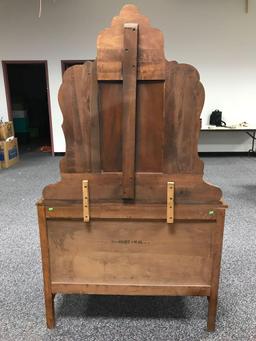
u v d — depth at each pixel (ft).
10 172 16.06
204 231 4.90
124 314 5.86
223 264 7.45
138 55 4.25
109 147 4.62
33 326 5.55
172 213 4.77
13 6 18.26
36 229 9.37
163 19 18.31
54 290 5.26
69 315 5.82
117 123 4.52
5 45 18.83
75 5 18.20
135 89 4.32
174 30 18.45
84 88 4.41
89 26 18.51
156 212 4.81
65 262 5.13
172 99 4.41
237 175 15.38
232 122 19.76
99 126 4.54
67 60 19.01
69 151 4.66
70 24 18.48
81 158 4.67
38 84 27.37
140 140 4.57
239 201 11.67
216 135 20.01
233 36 18.48
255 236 8.87
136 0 18.08
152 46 4.22
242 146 20.20
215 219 4.80
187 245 4.98
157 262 5.08
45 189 4.81
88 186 4.75
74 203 4.83
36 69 26.96
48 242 5.04
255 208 10.97
